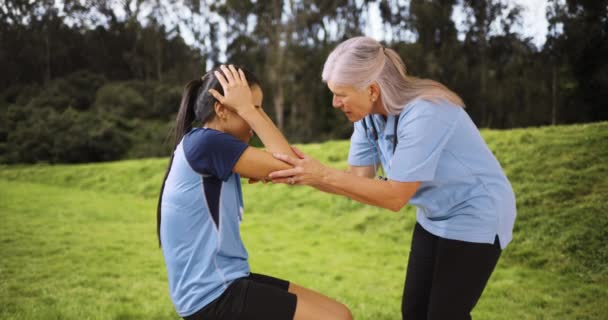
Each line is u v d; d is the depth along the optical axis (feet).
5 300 12.31
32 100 104.88
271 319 4.69
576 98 64.64
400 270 16.75
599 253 16.02
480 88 80.23
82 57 125.90
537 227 18.52
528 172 22.38
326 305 5.06
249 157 4.74
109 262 17.46
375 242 21.39
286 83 92.73
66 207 31.07
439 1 82.48
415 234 6.18
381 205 5.02
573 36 60.85
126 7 124.26
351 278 15.53
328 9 91.35
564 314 11.82
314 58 92.53
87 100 111.75
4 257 18.02
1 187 40.96
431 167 4.95
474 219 5.27
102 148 89.97
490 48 78.23
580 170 21.39
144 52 126.11
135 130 101.04
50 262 17.35
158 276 15.49
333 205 27.25
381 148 5.82
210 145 4.72
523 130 27.22
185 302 4.77
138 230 24.36
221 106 5.03
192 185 4.74
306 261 18.13
